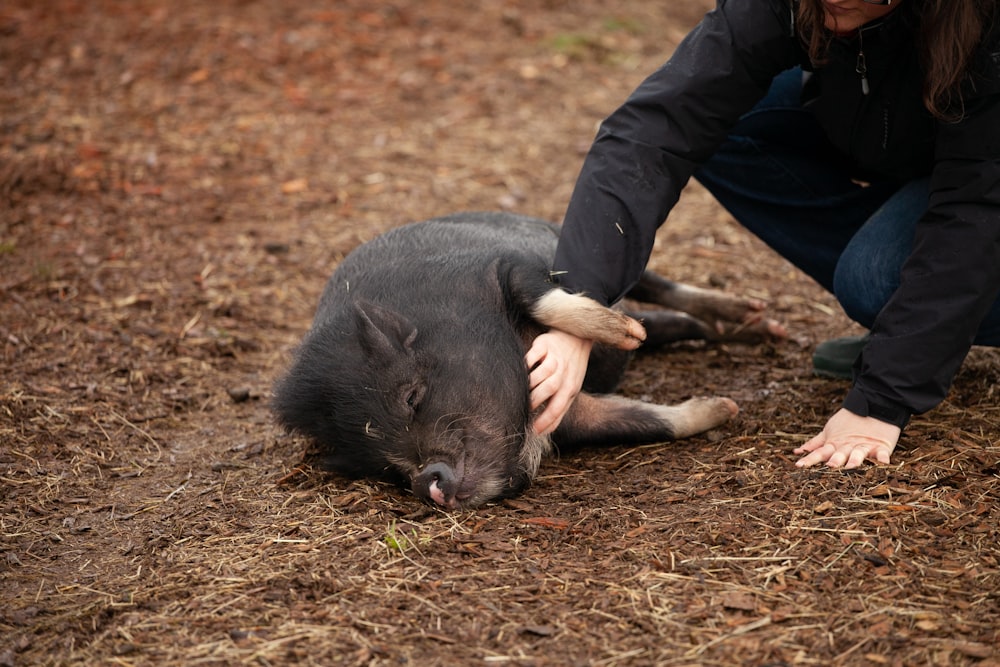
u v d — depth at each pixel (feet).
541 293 16.48
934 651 11.44
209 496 16.79
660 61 41.81
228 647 12.25
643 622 12.30
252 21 42.60
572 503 15.62
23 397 19.76
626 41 43.29
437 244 19.22
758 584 12.89
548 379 15.51
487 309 16.96
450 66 40.19
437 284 17.44
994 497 14.28
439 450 15.42
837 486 14.64
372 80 38.88
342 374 16.17
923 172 16.42
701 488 15.46
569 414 17.49
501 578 13.43
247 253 27.12
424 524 14.97
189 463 18.19
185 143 33.73
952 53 12.96
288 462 17.81
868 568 13.00
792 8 14.08
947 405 17.42
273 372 21.84
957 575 12.73
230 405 20.51
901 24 13.78
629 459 17.21
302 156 33.22
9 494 16.96
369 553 14.21
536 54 41.55
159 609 13.25
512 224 21.33
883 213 16.93
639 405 17.87
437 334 16.42
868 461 15.10
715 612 12.39
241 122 35.27
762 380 20.22
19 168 31.19
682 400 19.85
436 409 15.60
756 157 19.01
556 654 11.88
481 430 15.70
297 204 30.19
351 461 16.35
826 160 18.85
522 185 31.45
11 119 34.81
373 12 44.16
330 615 12.76
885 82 14.74
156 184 31.09
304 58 40.06
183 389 20.94
